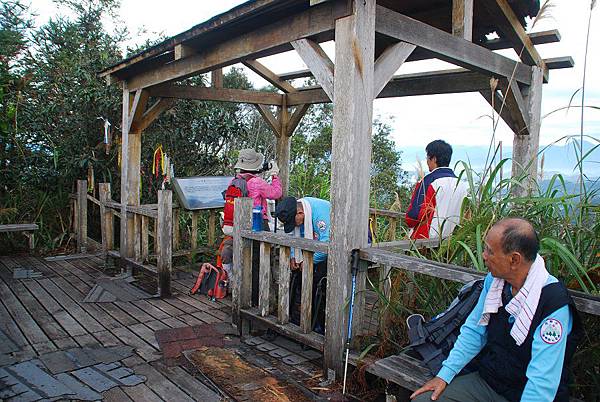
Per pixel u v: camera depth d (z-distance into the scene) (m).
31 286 4.74
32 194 6.78
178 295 4.53
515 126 4.34
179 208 5.64
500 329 1.78
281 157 6.73
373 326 3.50
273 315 3.47
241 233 3.51
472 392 1.84
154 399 2.56
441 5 4.04
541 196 2.41
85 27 8.94
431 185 3.19
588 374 2.13
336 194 2.74
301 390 2.68
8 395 2.53
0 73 6.41
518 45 4.08
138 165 5.29
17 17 8.02
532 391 1.58
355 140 2.65
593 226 2.19
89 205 6.98
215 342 3.37
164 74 4.57
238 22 3.36
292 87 6.51
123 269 5.26
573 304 1.62
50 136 6.75
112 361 3.02
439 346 2.13
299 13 3.00
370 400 2.58
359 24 2.59
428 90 4.80
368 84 2.68
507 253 1.65
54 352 3.13
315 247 2.92
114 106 6.45
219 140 7.43
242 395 2.60
